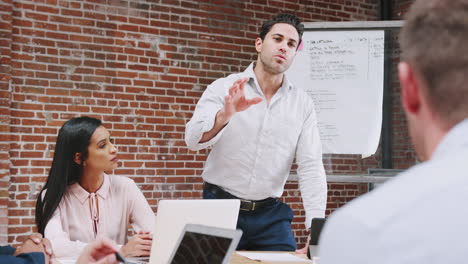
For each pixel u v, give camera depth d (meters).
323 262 0.57
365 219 0.53
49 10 4.64
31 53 4.57
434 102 0.62
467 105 0.60
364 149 4.03
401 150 4.11
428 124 0.64
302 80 4.06
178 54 5.18
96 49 4.82
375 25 4.05
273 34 2.68
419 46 0.62
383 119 4.08
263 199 2.73
